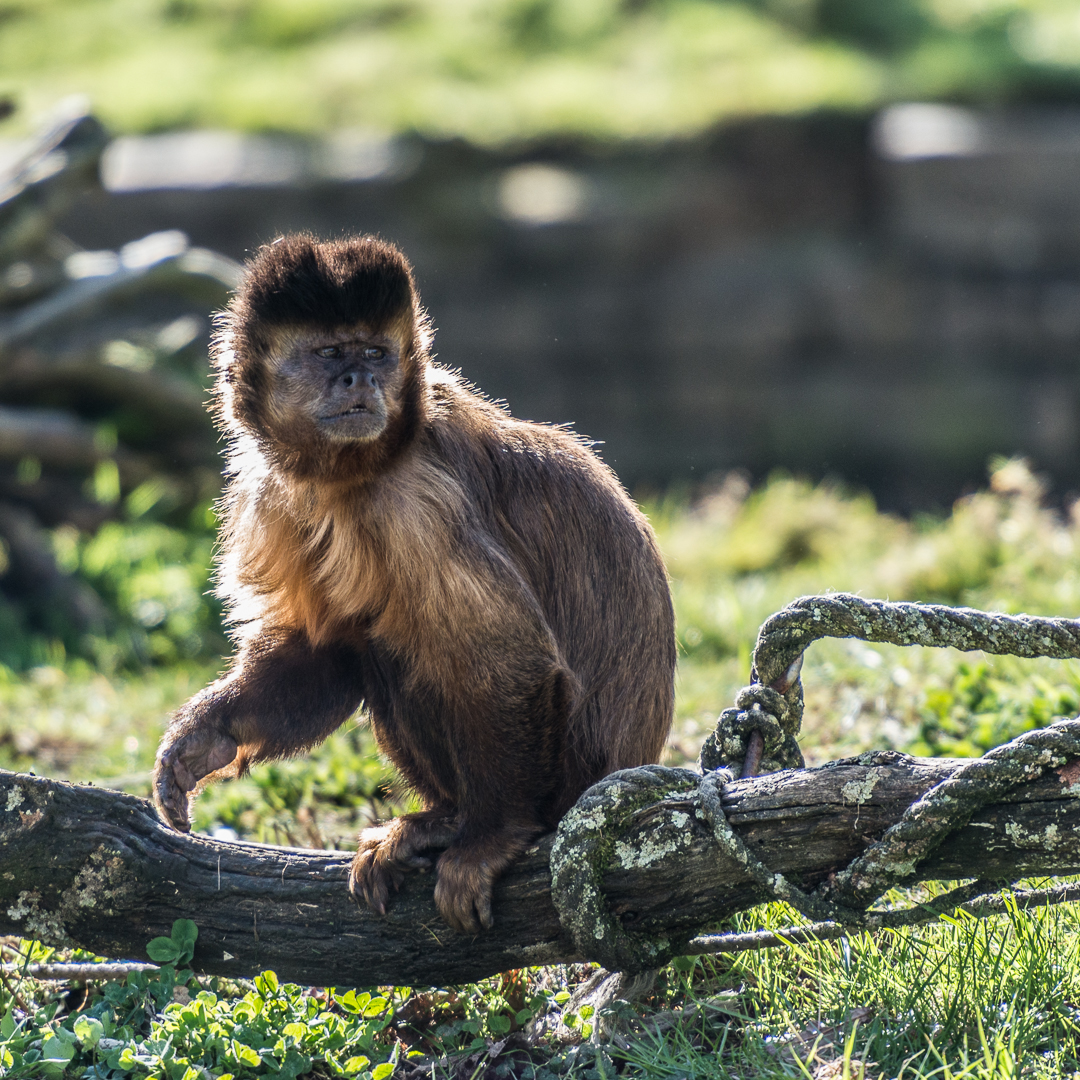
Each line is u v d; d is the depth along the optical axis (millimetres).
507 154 47031
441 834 10992
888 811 9461
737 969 11188
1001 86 47188
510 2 54500
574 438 13641
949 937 10969
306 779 16797
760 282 44188
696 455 44188
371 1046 10398
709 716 18141
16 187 29734
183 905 10680
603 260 45219
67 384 31703
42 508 31609
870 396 43531
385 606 11992
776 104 46281
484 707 11359
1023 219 43094
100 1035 10016
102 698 22953
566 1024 10766
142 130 48594
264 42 53781
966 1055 9422
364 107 48812
